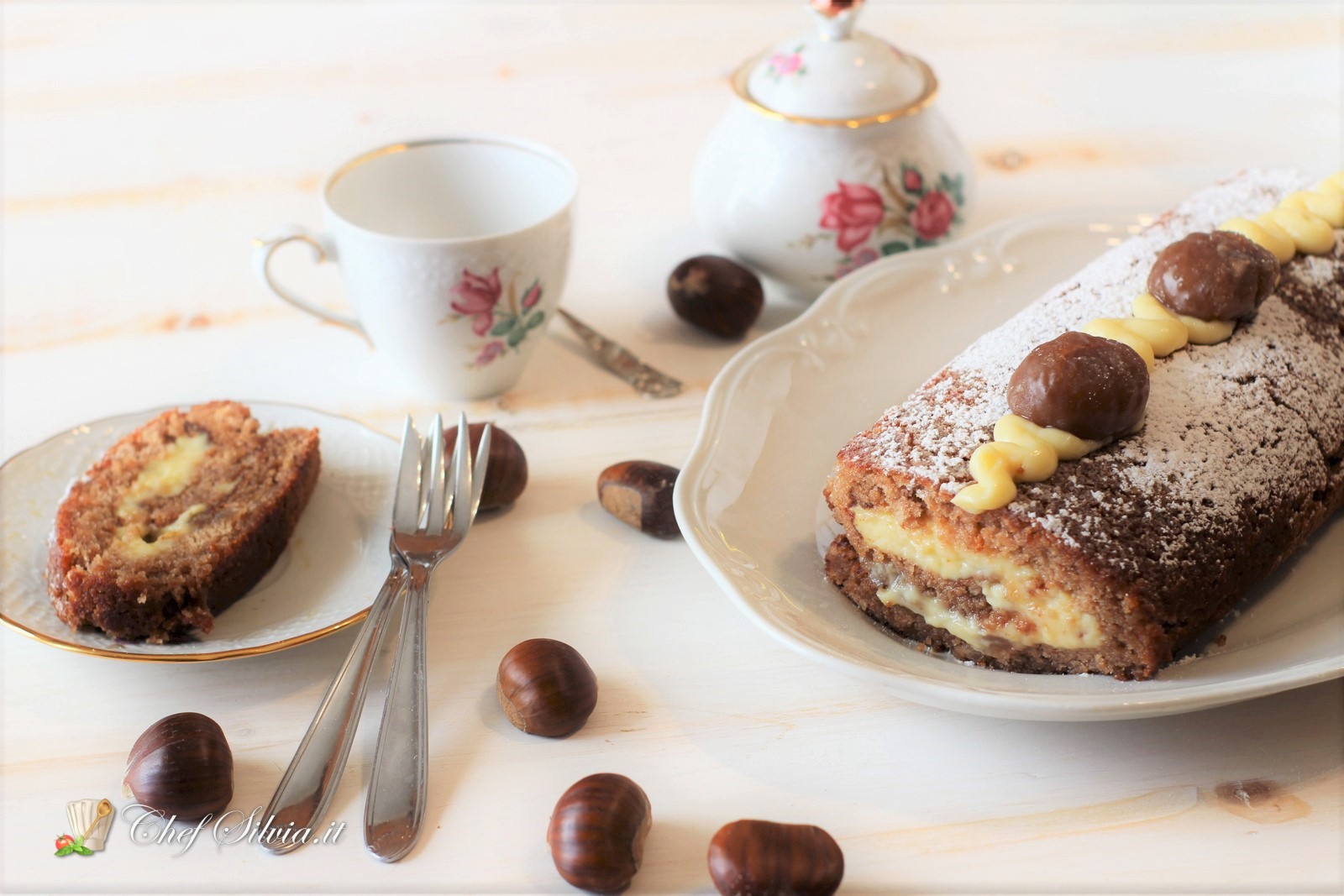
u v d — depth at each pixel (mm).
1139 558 496
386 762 484
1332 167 778
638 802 471
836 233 661
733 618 543
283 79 985
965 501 500
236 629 524
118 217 794
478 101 938
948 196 671
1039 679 505
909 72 666
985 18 1042
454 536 547
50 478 571
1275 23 1001
